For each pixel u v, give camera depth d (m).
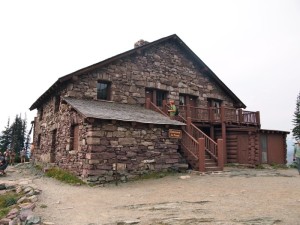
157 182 10.49
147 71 16.56
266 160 18.03
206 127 17.47
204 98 19.27
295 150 12.36
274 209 5.94
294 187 8.66
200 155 12.55
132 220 5.60
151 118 12.68
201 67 19.45
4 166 13.22
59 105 14.75
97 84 14.66
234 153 17.28
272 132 18.34
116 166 10.61
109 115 10.96
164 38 17.28
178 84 17.91
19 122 44.72
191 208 6.36
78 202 7.37
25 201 7.41
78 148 11.33
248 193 7.85
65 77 13.14
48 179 11.51
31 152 21.30
